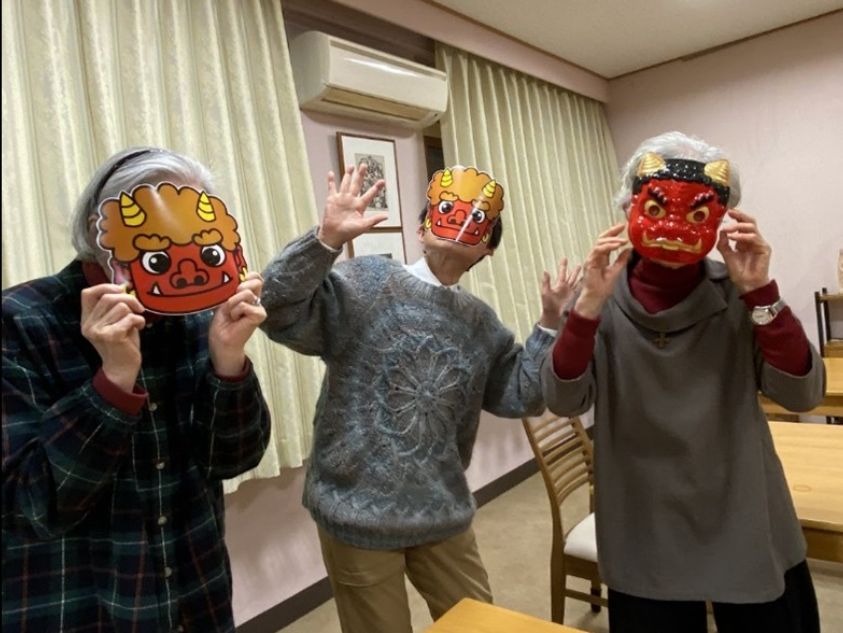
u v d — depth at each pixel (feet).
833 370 8.33
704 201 3.40
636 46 12.01
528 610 7.20
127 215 2.65
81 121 5.61
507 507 10.37
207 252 2.78
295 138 7.39
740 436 3.42
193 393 2.96
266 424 3.12
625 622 3.64
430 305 4.13
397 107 8.77
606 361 3.69
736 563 3.34
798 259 12.37
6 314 2.56
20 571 2.55
